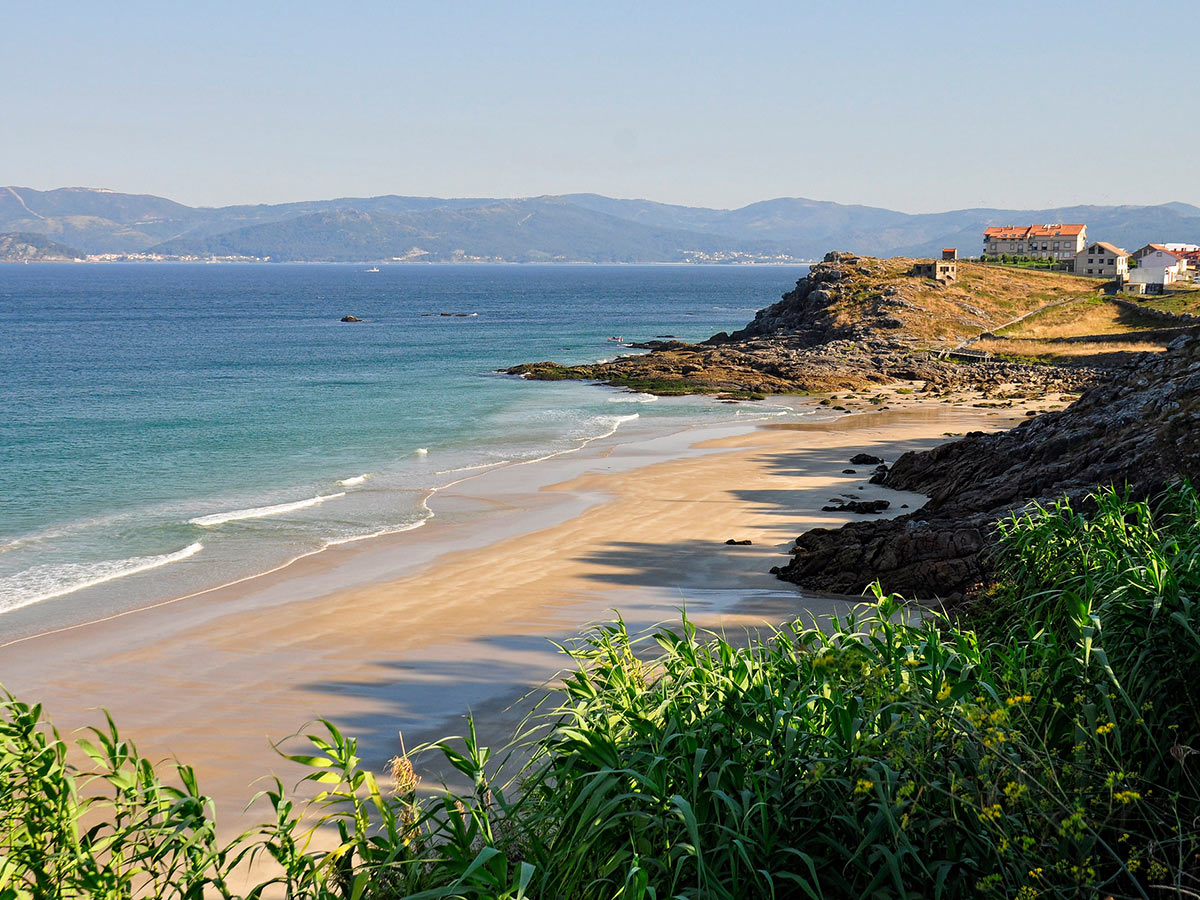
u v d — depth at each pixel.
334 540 36.91
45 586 31.30
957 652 10.20
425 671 23.16
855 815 7.62
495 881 7.10
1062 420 40.75
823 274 139.12
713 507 41.22
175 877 12.53
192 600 29.58
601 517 39.88
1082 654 9.13
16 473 50.62
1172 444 31.69
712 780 7.91
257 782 17.47
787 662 10.34
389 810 8.61
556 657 23.89
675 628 25.44
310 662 23.98
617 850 7.73
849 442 58.59
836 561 29.39
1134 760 8.46
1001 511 31.47
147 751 19.08
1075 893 6.86
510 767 17.14
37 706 9.34
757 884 7.25
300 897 8.59
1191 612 9.31
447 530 38.22
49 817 8.73
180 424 67.69
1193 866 7.27
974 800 7.54
